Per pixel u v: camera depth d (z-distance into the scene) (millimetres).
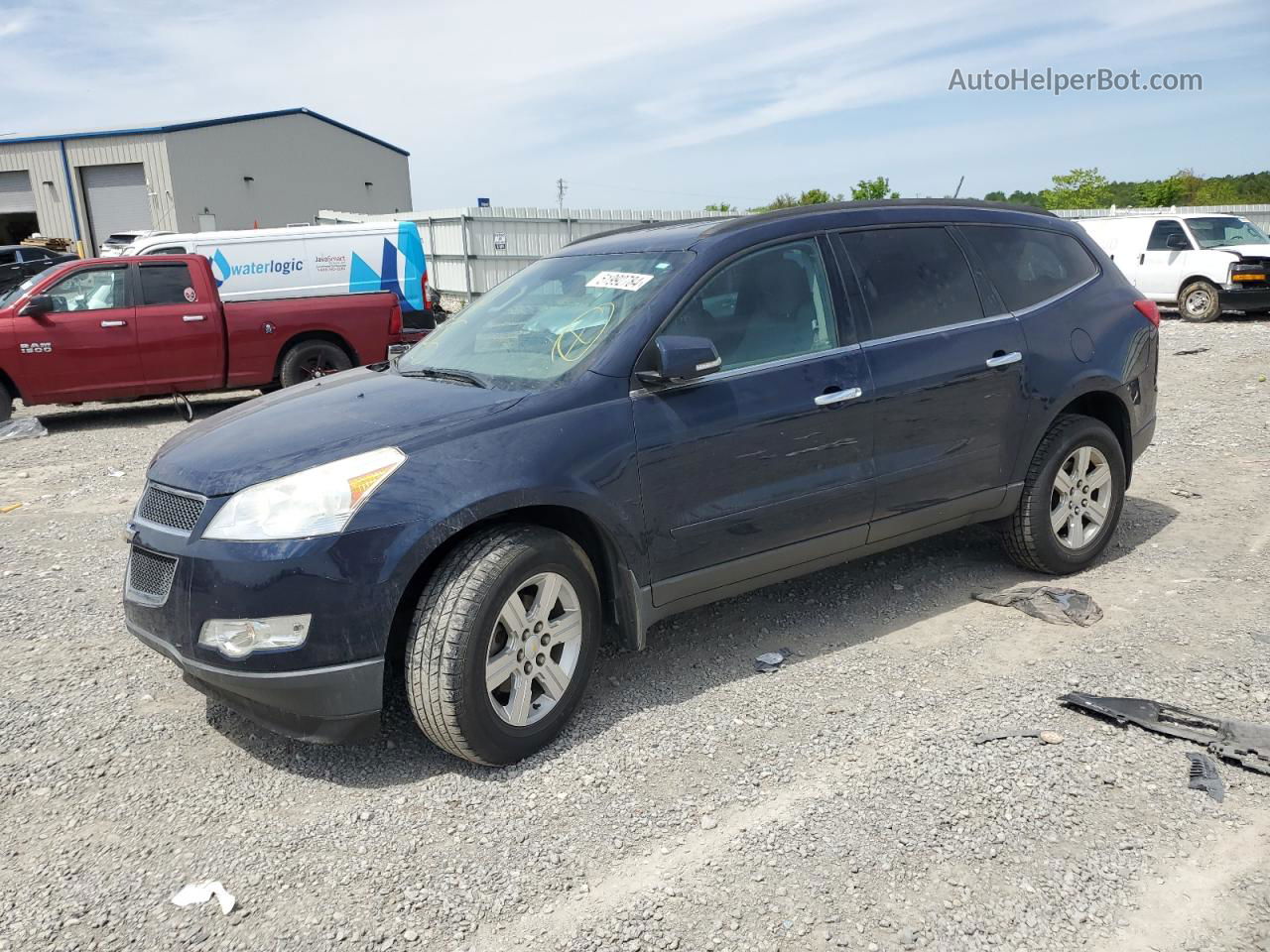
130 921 2639
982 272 4602
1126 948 2381
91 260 10734
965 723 3453
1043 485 4668
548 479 3326
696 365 3498
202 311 10984
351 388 4035
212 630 3121
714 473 3721
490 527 3340
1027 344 4574
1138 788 3016
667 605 3752
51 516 6918
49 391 10469
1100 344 4875
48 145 32344
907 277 4355
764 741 3426
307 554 3037
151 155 31906
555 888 2701
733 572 3879
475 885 2730
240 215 34562
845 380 4012
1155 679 3713
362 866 2838
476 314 4559
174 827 3074
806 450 3924
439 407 3514
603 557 3721
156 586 3334
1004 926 2461
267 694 3115
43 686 4090
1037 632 4242
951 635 4262
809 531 4020
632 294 3830
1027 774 3105
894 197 4629
